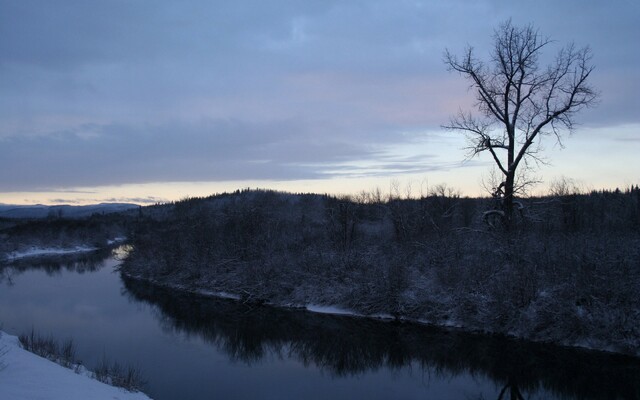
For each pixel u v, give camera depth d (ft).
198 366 56.34
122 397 34.40
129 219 341.62
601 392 47.26
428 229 109.50
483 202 112.27
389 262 84.58
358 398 46.80
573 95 77.15
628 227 95.04
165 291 109.91
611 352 54.08
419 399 46.80
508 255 73.92
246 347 65.46
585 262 63.46
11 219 328.08
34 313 83.30
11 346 41.29
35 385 30.32
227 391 48.21
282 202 197.36
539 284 65.05
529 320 61.77
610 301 57.72
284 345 66.69
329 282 89.71
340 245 104.99
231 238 119.96
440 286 75.36
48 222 281.33
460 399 46.80
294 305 88.33
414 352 62.28
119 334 70.54
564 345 57.36
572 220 104.12
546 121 78.43
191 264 118.52
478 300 68.85
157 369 54.75
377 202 146.82
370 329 73.00
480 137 82.53
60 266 166.09
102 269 156.76
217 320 81.56
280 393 48.11
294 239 118.83
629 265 61.82
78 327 73.77
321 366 57.62
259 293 95.20
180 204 223.92
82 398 29.91
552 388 49.06
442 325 70.28
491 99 81.76
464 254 81.71
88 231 271.69
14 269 156.35
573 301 59.77
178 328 75.25
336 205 131.44
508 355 58.39
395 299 77.25
